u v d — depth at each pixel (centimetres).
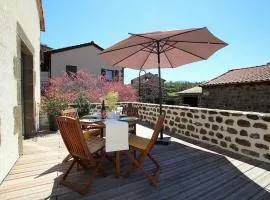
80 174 315
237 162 369
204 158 389
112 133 289
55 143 489
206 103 1495
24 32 470
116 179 300
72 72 1609
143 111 815
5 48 312
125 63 529
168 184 285
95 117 397
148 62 567
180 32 381
